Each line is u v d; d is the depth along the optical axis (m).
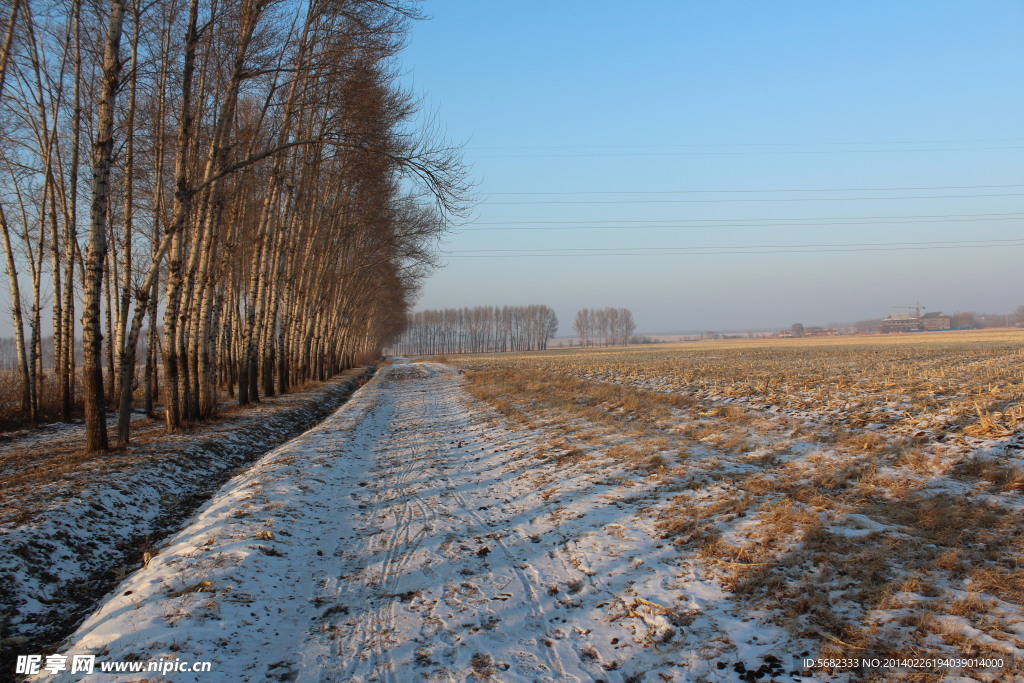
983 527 5.71
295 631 5.09
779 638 4.41
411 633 5.00
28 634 5.05
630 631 4.83
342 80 14.15
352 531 7.87
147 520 8.29
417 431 16.95
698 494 7.77
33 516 6.88
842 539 5.78
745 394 17.55
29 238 18.48
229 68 15.11
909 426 10.26
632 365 37.47
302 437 14.93
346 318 52.47
